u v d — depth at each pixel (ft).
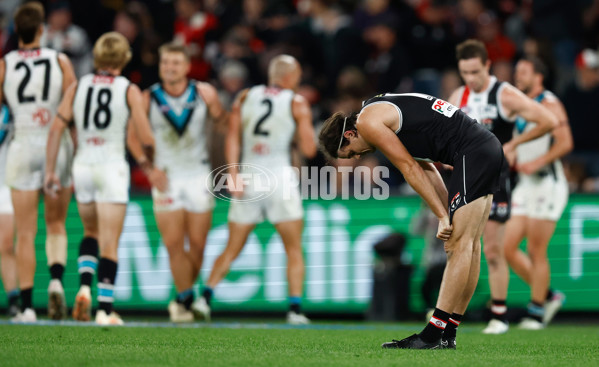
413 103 58.59
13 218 97.19
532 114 87.66
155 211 98.84
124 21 132.98
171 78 97.30
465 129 57.93
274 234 116.26
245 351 58.54
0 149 99.25
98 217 85.97
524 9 166.09
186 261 99.40
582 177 126.82
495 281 88.79
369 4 154.51
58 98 88.58
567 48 162.71
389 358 53.78
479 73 88.38
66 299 116.06
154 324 88.07
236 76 139.03
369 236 116.37
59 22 144.05
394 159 57.62
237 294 116.26
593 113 141.38
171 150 98.53
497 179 58.29
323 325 95.40
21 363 50.03
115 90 85.81
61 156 89.35
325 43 152.05
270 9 163.73
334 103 141.08
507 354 59.26
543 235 101.35
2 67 88.33
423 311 114.01
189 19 159.63
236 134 102.01
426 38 152.56
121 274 116.78
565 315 115.96
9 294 97.45
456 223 57.57
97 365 49.60
